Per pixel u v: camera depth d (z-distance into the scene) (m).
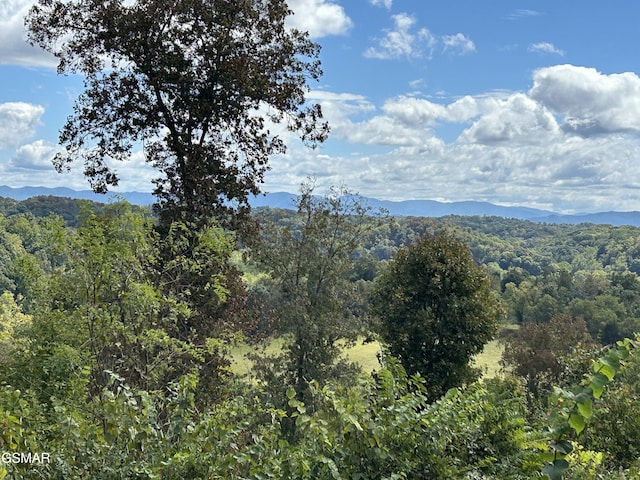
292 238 30.02
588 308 73.31
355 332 29.39
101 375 8.64
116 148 17.16
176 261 10.47
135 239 9.23
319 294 29.86
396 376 6.25
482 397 6.77
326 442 5.08
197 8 15.70
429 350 26.89
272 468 5.00
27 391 7.77
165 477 5.17
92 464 5.38
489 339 26.94
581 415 3.34
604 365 3.36
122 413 5.56
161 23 15.96
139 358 9.15
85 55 16.59
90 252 8.39
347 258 30.30
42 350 8.94
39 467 5.25
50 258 8.90
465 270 26.88
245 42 16.91
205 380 14.33
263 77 16.61
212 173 16.84
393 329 27.58
